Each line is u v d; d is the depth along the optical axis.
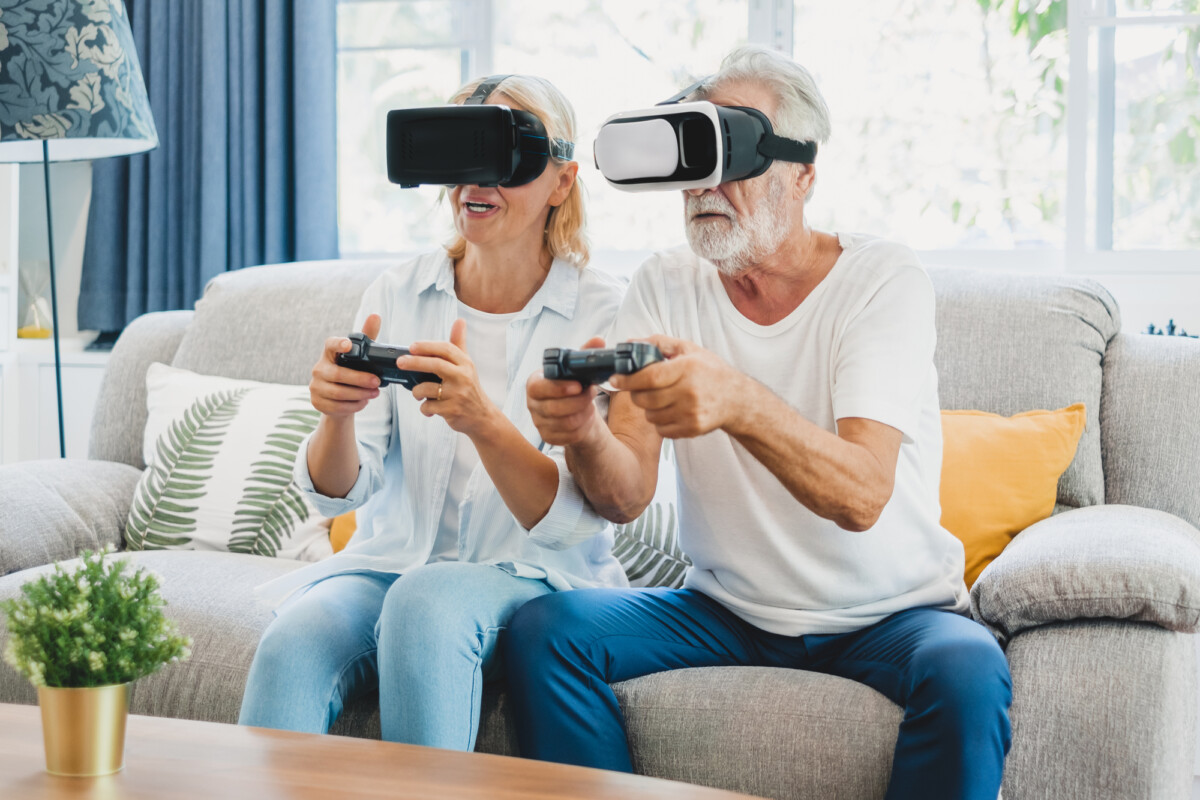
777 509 1.32
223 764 0.90
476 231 1.42
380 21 2.99
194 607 1.47
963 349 1.79
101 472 1.98
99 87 2.13
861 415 1.23
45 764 0.89
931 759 1.10
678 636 1.33
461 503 1.43
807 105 1.32
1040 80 2.53
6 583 1.54
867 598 1.32
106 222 3.02
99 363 3.05
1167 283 2.37
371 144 3.01
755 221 1.29
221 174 2.88
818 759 1.17
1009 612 1.27
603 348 1.12
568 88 2.87
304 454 1.37
